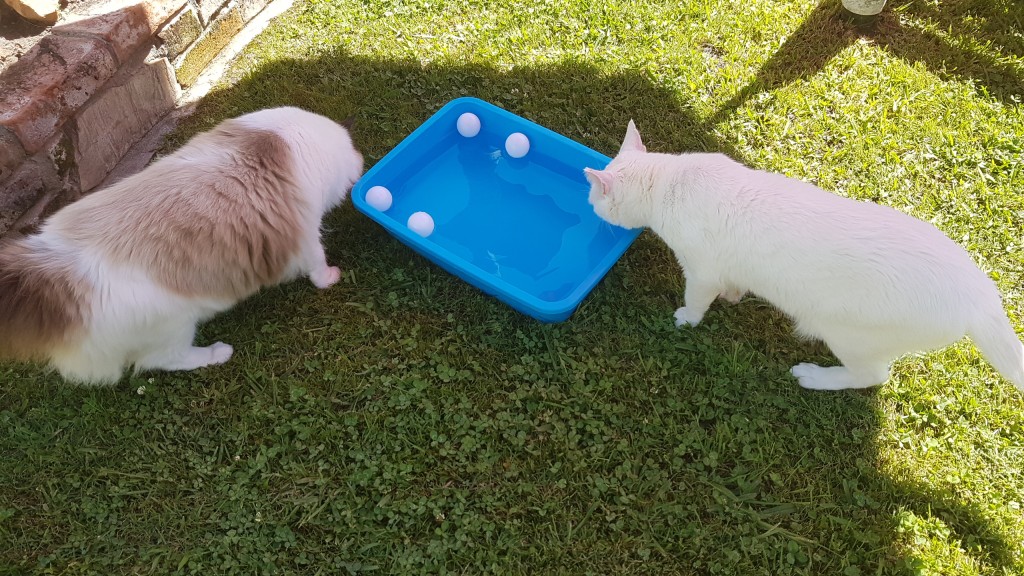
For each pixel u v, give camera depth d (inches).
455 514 33.5
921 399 36.8
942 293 29.5
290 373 38.1
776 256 32.3
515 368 37.9
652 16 53.9
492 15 54.2
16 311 29.3
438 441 35.6
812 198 32.6
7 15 41.1
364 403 37.2
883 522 33.5
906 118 48.0
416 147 44.8
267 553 32.5
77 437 35.5
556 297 40.9
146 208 31.6
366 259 42.4
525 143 45.7
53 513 33.3
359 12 54.1
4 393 36.9
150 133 47.0
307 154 36.4
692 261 36.0
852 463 35.3
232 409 36.5
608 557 32.6
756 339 39.5
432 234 43.3
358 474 34.5
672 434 36.1
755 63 51.4
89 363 32.3
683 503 34.1
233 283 34.5
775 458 35.2
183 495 34.2
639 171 36.2
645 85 50.2
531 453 35.2
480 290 41.4
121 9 42.5
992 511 33.6
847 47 52.1
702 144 47.3
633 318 40.4
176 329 33.9
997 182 45.1
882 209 32.0
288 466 34.8
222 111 48.2
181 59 48.1
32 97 38.2
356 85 50.1
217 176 33.0
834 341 33.6
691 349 38.9
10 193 38.9
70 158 41.4
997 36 52.2
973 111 48.2
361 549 32.6
